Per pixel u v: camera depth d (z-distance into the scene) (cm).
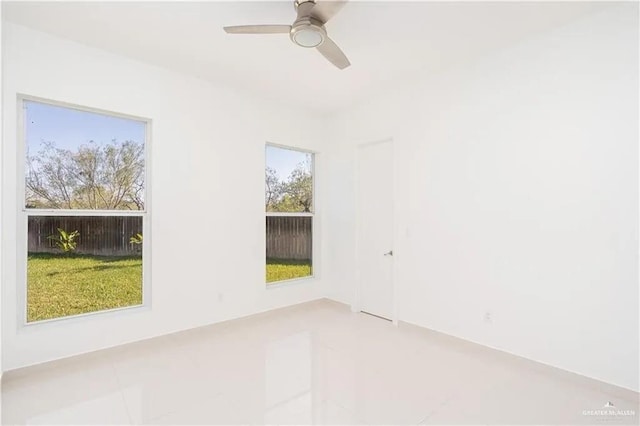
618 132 229
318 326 368
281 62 309
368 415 209
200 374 259
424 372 264
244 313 377
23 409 212
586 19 242
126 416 207
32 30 255
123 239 311
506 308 284
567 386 242
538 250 266
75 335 273
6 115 244
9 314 246
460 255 315
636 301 222
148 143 319
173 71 327
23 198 262
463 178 313
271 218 419
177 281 328
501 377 256
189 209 336
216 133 357
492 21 245
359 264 421
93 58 283
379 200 399
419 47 282
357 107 418
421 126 347
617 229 230
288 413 211
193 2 223
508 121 283
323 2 199
